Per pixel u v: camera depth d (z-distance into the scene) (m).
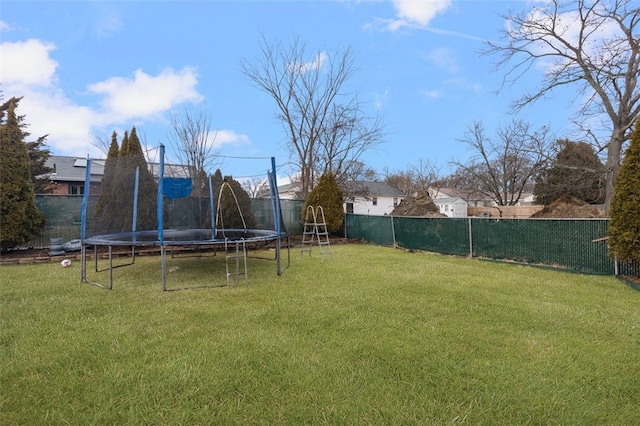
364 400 1.92
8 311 3.50
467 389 2.04
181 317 3.30
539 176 19.75
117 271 5.94
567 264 6.18
